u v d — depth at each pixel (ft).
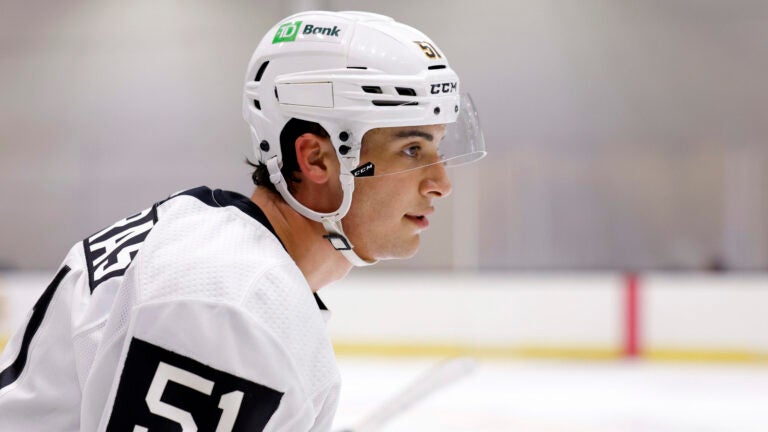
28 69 93.76
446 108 13.08
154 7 93.50
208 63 92.79
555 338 76.13
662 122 86.99
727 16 86.58
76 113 93.15
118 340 11.21
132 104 93.20
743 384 65.36
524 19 90.02
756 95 85.61
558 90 88.99
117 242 12.92
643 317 75.31
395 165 12.93
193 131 92.53
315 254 13.51
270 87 13.20
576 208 85.71
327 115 12.71
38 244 90.12
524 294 76.33
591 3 88.79
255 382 10.68
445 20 91.40
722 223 83.51
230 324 10.69
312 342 11.27
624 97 87.81
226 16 93.20
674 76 87.15
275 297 11.05
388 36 12.85
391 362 75.15
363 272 78.74
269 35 13.65
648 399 59.82
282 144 13.21
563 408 56.59
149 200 91.86
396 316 77.30
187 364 10.63
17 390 12.59
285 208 13.38
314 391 11.23
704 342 74.49
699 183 84.58
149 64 93.25
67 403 12.28
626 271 84.33
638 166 86.02
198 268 11.03
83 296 12.48
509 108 89.66
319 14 13.33
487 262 84.74
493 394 61.26
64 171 91.76
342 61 12.75
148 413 10.58
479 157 15.14
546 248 85.15
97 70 93.50
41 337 12.75
